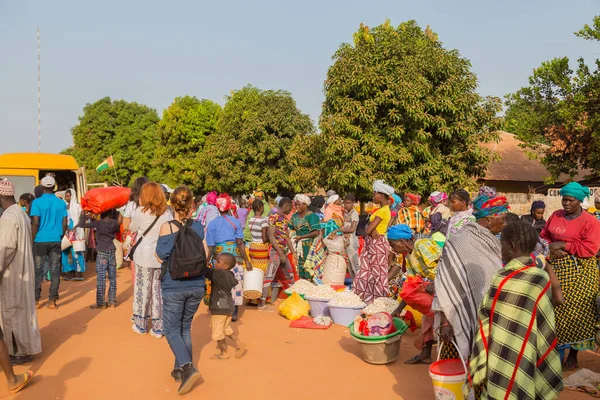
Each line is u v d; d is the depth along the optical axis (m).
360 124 17.91
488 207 5.29
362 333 6.21
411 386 5.40
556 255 5.77
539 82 19.61
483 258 4.59
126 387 5.40
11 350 5.94
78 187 15.04
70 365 6.06
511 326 3.68
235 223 8.05
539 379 3.72
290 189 32.62
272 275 9.19
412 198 9.77
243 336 7.33
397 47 17.77
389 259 8.19
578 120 17.64
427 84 17.14
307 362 6.18
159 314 7.23
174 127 41.03
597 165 17.78
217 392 5.26
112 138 54.59
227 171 31.78
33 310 6.09
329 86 18.36
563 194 5.78
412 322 7.32
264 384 5.46
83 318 8.33
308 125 32.59
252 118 31.31
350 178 17.33
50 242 9.06
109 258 9.10
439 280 4.61
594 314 5.67
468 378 4.03
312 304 8.32
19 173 14.41
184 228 5.38
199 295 5.48
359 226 12.52
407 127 17.72
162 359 6.30
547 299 3.71
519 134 20.25
